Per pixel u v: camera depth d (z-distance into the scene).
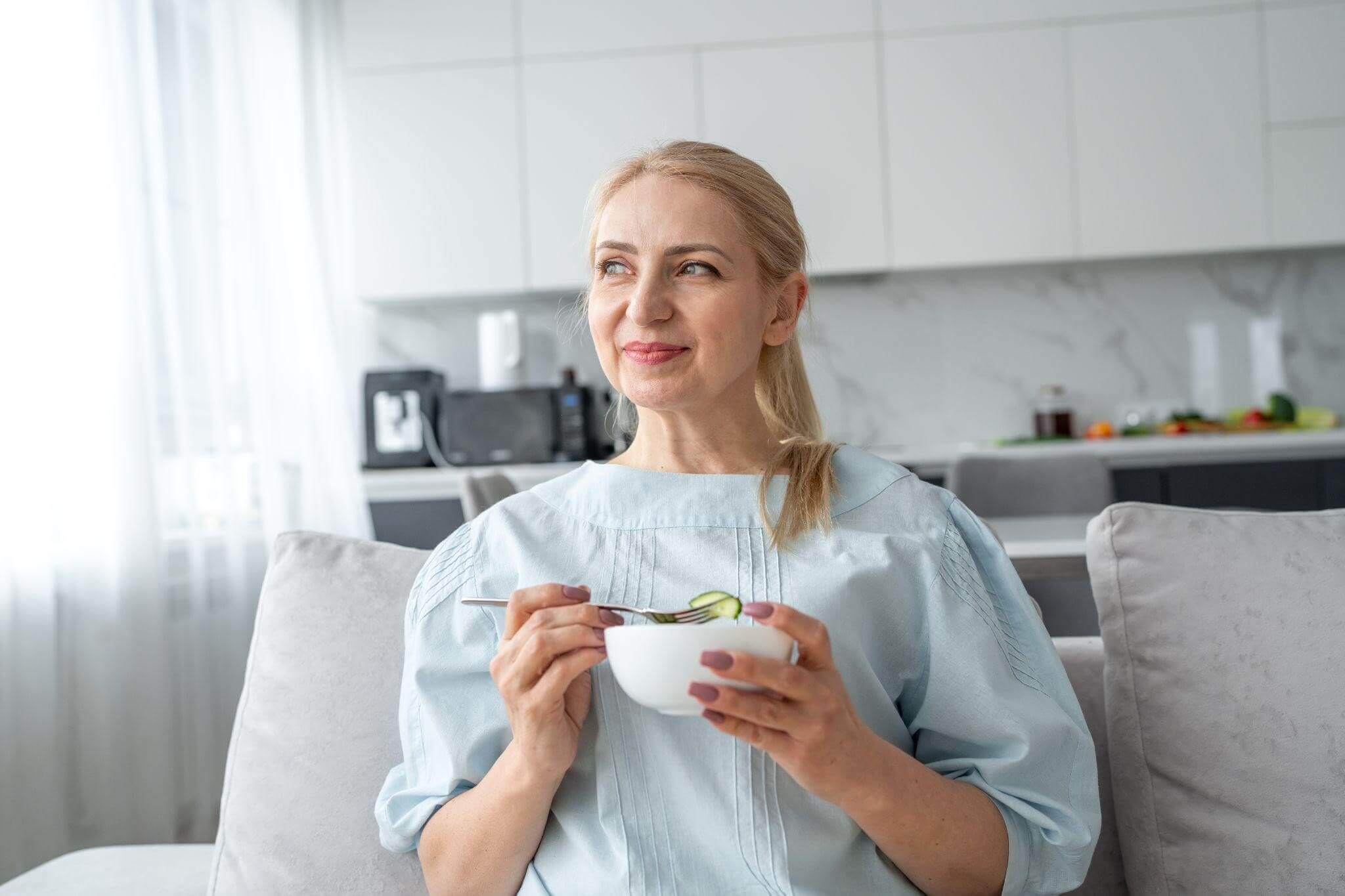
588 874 0.82
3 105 2.09
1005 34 3.62
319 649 1.02
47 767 2.10
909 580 0.85
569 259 3.72
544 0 3.72
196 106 2.83
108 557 2.30
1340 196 3.54
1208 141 3.57
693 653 0.63
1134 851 0.94
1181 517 0.99
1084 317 3.94
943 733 0.84
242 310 2.92
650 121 3.70
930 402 3.99
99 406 2.30
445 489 3.52
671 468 0.93
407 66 3.75
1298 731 0.90
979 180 3.63
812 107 3.66
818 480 0.89
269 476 2.93
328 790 0.96
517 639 0.74
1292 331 3.88
